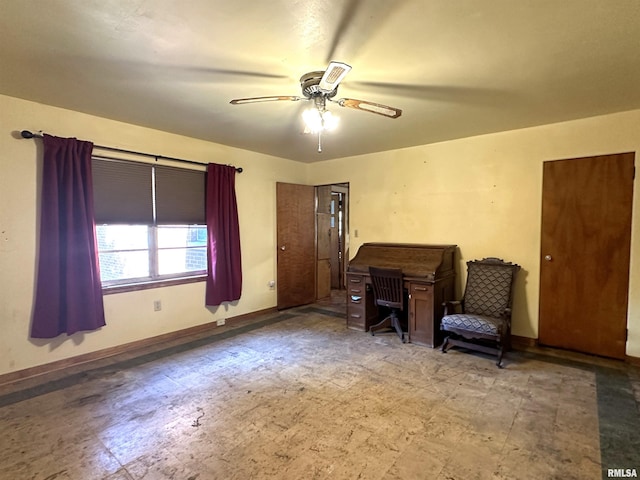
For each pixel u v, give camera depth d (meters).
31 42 1.96
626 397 2.59
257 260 4.98
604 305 3.37
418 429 2.20
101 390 2.73
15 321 2.92
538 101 2.91
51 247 3.00
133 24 1.78
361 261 4.38
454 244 4.27
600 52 2.09
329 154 5.08
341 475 1.79
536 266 3.72
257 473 1.81
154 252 3.92
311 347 3.71
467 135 4.01
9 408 2.46
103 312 3.33
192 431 2.19
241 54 2.12
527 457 1.92
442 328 3.49
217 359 3.37
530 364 3.23
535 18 1.74
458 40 1.96
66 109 3.14
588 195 3.41
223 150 4.49
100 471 1.83
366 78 2.46
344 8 1.65
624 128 3.20
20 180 2.93
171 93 2.73
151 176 3.79
